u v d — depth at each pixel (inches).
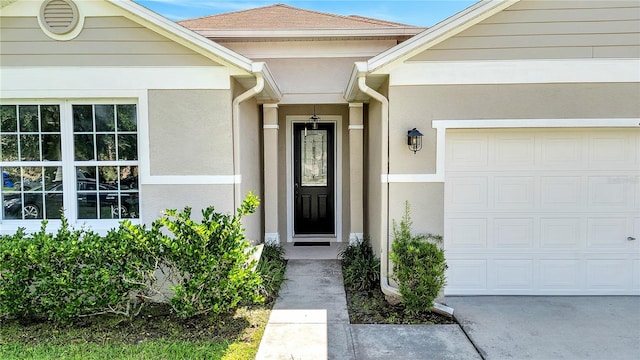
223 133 225.8
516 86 219.1
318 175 381.1
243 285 191.8
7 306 186.9
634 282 235.5
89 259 188.4
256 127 315.6
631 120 219.0
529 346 175.3
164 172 225.6
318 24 352.2
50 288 185.3
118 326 191.5
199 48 220.8
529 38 217.5
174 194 226.5
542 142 231.1
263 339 179.5
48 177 229.3
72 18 217.8
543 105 219.5
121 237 192.5
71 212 228.4
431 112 221.0
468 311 212.2
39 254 183.8
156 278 200.1
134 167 229.8
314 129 377.7
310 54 337.4
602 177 232.5
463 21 213.6
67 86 220.7
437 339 181.3
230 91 225.3
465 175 231.6
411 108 221.1
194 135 225.1
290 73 337.7
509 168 231.6
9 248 185.6
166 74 222.7
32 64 219.8
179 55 222.4
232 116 229.8
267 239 336.8
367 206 326.6
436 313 207.6
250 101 285.7
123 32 220.1
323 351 169.8
